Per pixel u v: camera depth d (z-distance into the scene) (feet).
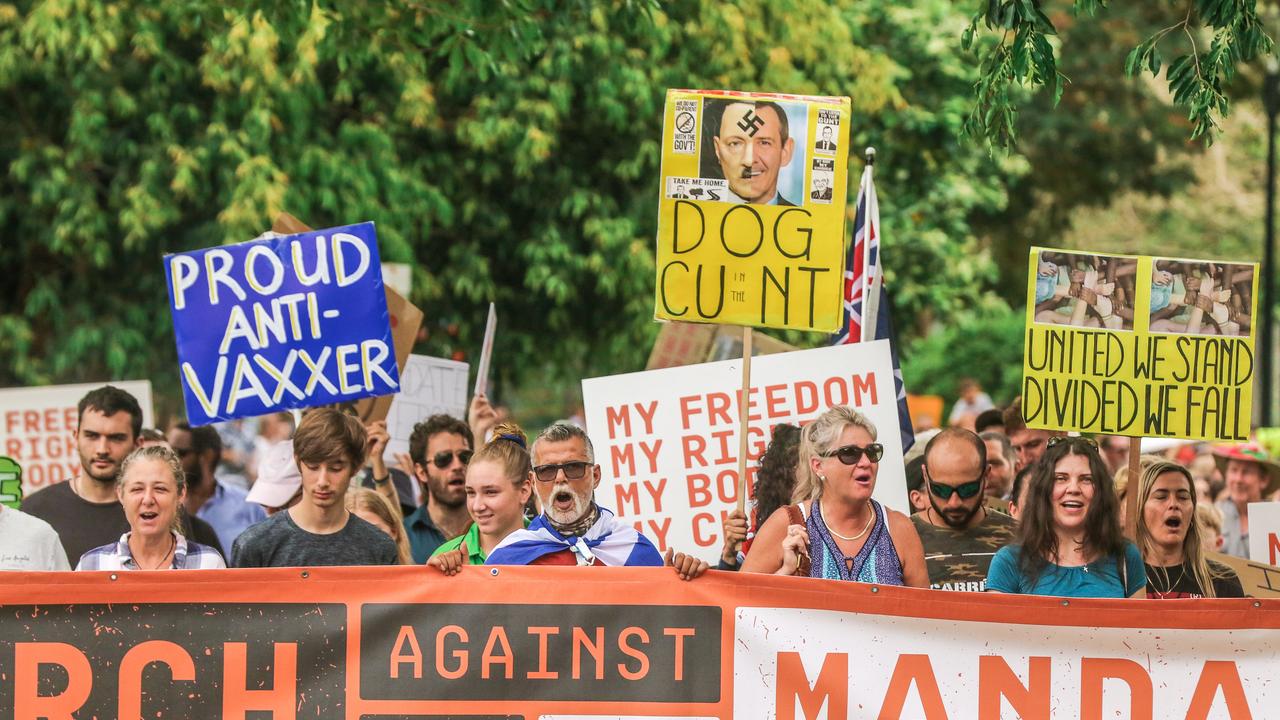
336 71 70.23
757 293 29.68
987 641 25.04
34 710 24.80
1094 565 27.40
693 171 29.81
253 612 24.98
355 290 33.91
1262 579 34.17
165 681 24.90
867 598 25.08
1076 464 27.32
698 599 25.14
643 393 34.19
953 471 31.04
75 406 43.98
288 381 33.88
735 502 33.83
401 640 25.07
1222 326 32.01
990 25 32.68
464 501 36.58
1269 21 118.93
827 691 25.07
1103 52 116.47
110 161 69.51
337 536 29.91
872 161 37.65
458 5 48.70
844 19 87.61
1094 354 32.14
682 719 25.11
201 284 33.99
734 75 74.38
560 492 27.25
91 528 34.78
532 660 25.14
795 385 33.78
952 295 94.43
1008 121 33.37
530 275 73.87
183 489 28.99
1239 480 50.31
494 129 70.03
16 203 69.00
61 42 63.31
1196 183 126.82
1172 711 24.94
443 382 43.11
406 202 69.92
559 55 69.97
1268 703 24.86
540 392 112.88
